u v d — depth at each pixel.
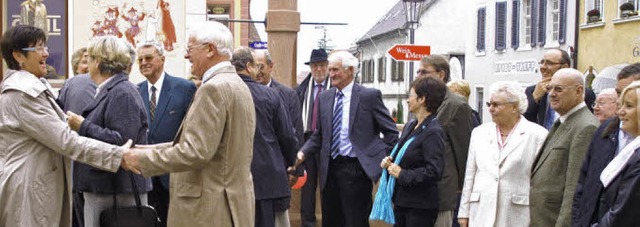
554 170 6.56
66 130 5.81
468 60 42.69
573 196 6.29
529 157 6.78
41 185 5.87
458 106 8.00
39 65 5.93
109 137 6.32
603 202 5.71
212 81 5.51
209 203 5.53
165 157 5.47
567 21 32.22
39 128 5.77
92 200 6.68
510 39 37.81
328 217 8.79
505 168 6.78
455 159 7.97
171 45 9.82
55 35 9.66
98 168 6.23
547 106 8.30
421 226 7.23
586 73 30.25
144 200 6.96
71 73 9.71
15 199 5.81
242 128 5.59
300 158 8.54
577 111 6.56
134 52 6.89
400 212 7.39
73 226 7.66
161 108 7.71
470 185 7.03
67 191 6.10
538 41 35.06
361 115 8.57
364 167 8.41
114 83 6.54
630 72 7.21
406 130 7.41
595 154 5.95
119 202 6.71
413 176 7.12
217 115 5.46
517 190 6.77
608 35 29.17
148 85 7.79
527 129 6.83
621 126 5.71
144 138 6.64
